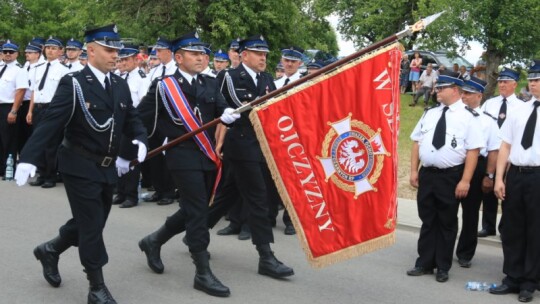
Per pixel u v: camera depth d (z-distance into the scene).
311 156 4.89
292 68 7.57
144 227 7.35
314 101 4.88
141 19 16.81
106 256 4.76
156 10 16.61
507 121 5.48
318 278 5.72
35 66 9.79
